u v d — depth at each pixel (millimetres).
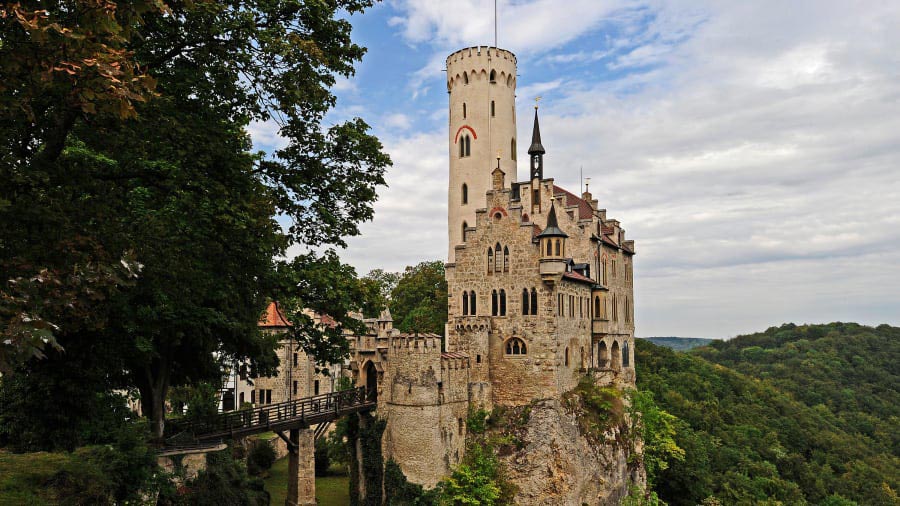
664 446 76250
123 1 15016
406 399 54906
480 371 61781
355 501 58688
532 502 57156
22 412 30734
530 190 72188
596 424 65125
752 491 87812
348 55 28000
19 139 19312
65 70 14000
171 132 23219
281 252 30141
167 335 34812
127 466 29531
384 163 31484
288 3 25188
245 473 50312
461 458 58000
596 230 74562
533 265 61938
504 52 77312
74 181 20453
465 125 76625
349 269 33625
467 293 64938
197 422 45188
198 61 24219
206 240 27125
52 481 24328
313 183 29922
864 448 131625
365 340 62656
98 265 16281
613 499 64125
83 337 30859
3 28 14867
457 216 77125
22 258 16047
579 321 68625
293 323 33812
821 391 181750
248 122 28141
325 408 55938
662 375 128000
